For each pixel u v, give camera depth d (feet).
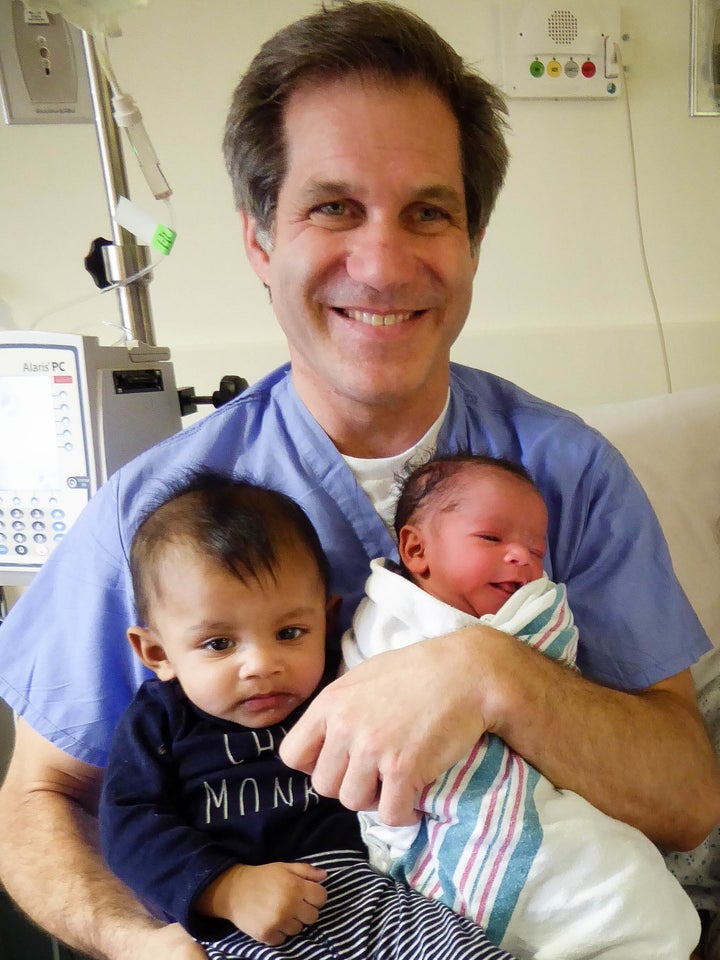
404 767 2.27
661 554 3.23
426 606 2.68
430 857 2.43
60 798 3.00
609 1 5.10
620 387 5.67
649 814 2.57
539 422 3.35
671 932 2.25
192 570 2.66
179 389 4.00
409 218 2.80
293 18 4.88
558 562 3.19
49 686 3.03
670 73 5.37
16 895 2.78
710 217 5.65
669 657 3.07
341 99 2.68
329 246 2.74
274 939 2.27
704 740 2.81
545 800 2.36
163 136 4.88
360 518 3.09
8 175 4.83
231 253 5.08
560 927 2.26
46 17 4.58
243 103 2.87
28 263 4.94
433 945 2.18
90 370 3.29
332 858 2.53
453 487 2.89
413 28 2.72
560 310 5.58
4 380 3.34
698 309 5.76
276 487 3.12
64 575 3.11
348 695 2.42
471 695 2.38
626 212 5.52
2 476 3.38
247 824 2.52
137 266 3.77
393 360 2.84
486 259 5.42
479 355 5.43
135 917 2.63
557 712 2.43
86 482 3.32
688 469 4.30
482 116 2.96
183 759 2.65
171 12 4.76
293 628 2.71
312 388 3.09
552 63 5.12
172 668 2.79
